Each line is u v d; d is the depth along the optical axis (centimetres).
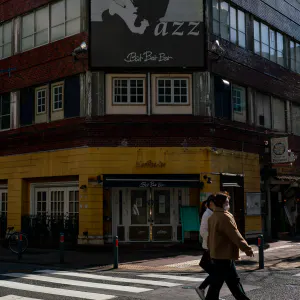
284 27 2472
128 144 1841
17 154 2119
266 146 2212
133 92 1873
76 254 1630
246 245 659
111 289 952
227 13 2067
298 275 1128
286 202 2422
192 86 1884
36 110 2089
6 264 1395
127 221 1873
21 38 2184
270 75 2311
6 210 2212
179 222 1884
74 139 1894
